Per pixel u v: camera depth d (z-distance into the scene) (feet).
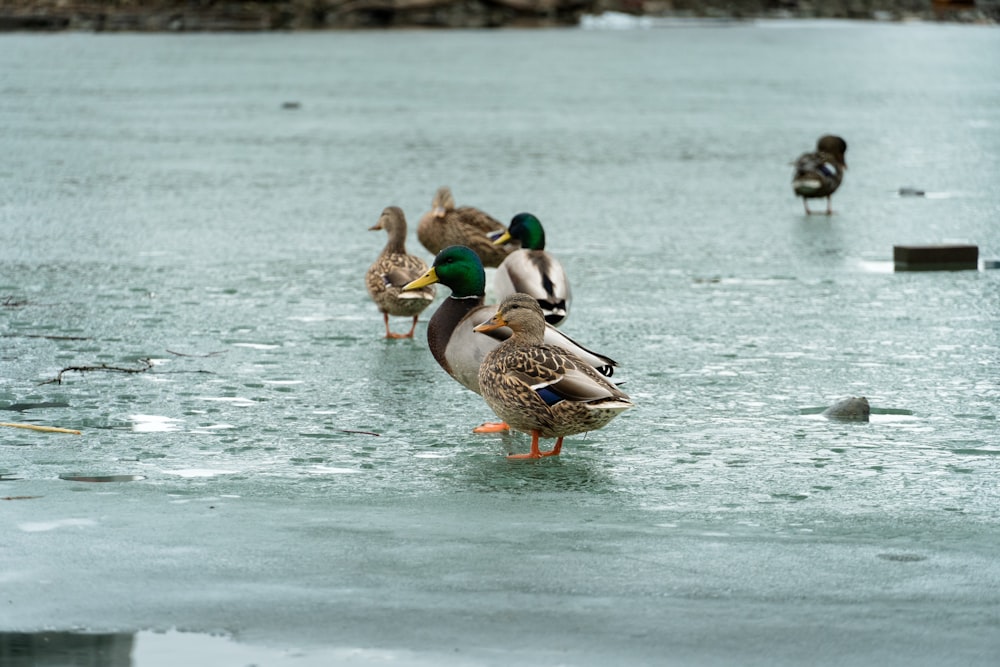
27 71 192.44
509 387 32.07
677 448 33.63
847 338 46.39
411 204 79.15
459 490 30.01
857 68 203.92
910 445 33.86
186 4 302.86
